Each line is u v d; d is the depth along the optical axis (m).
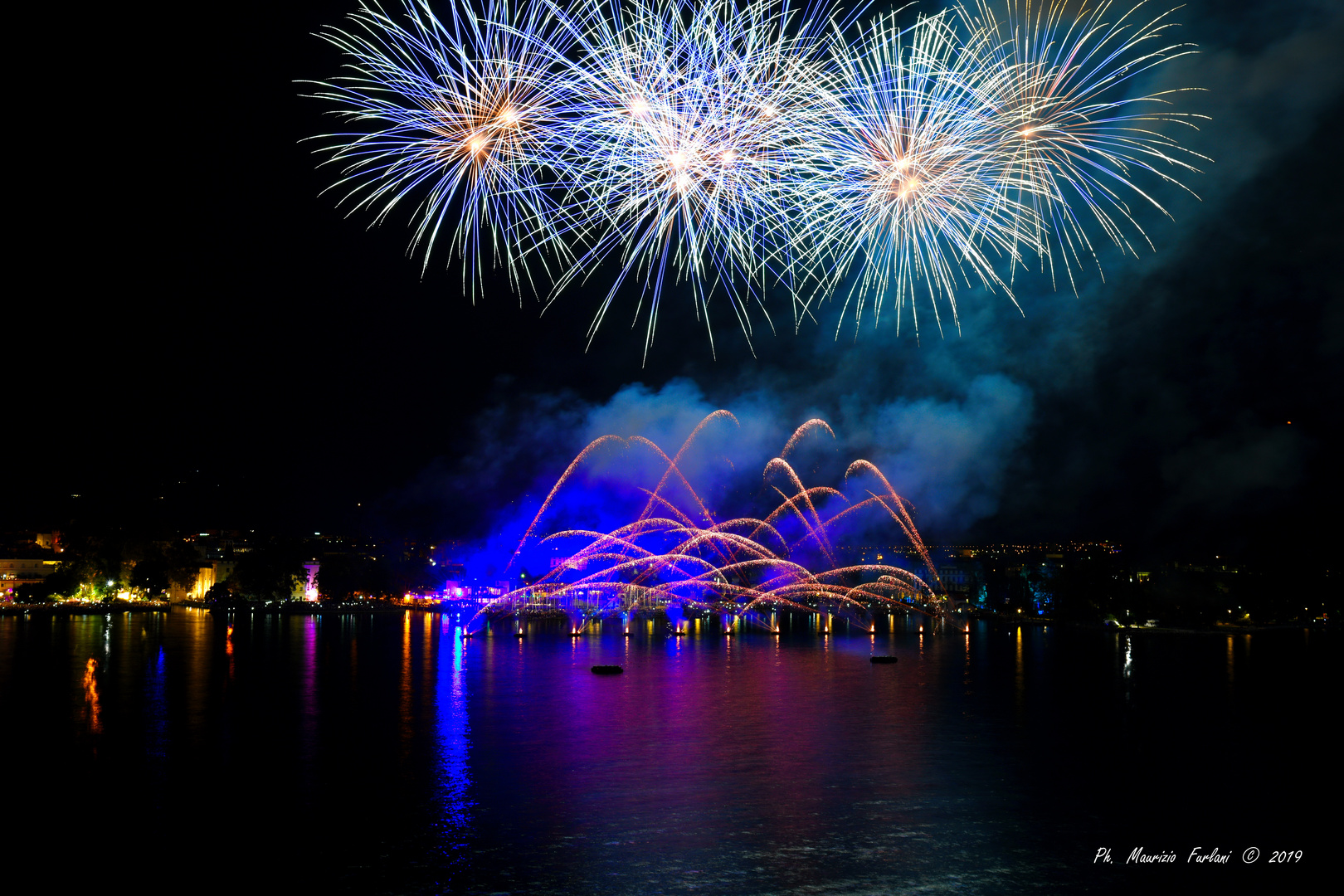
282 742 48.22
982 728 55.00
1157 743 50.69
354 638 140.88
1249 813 36.03
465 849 31.03
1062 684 81.69
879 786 39.88
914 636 163.75
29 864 28.98
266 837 31.95
